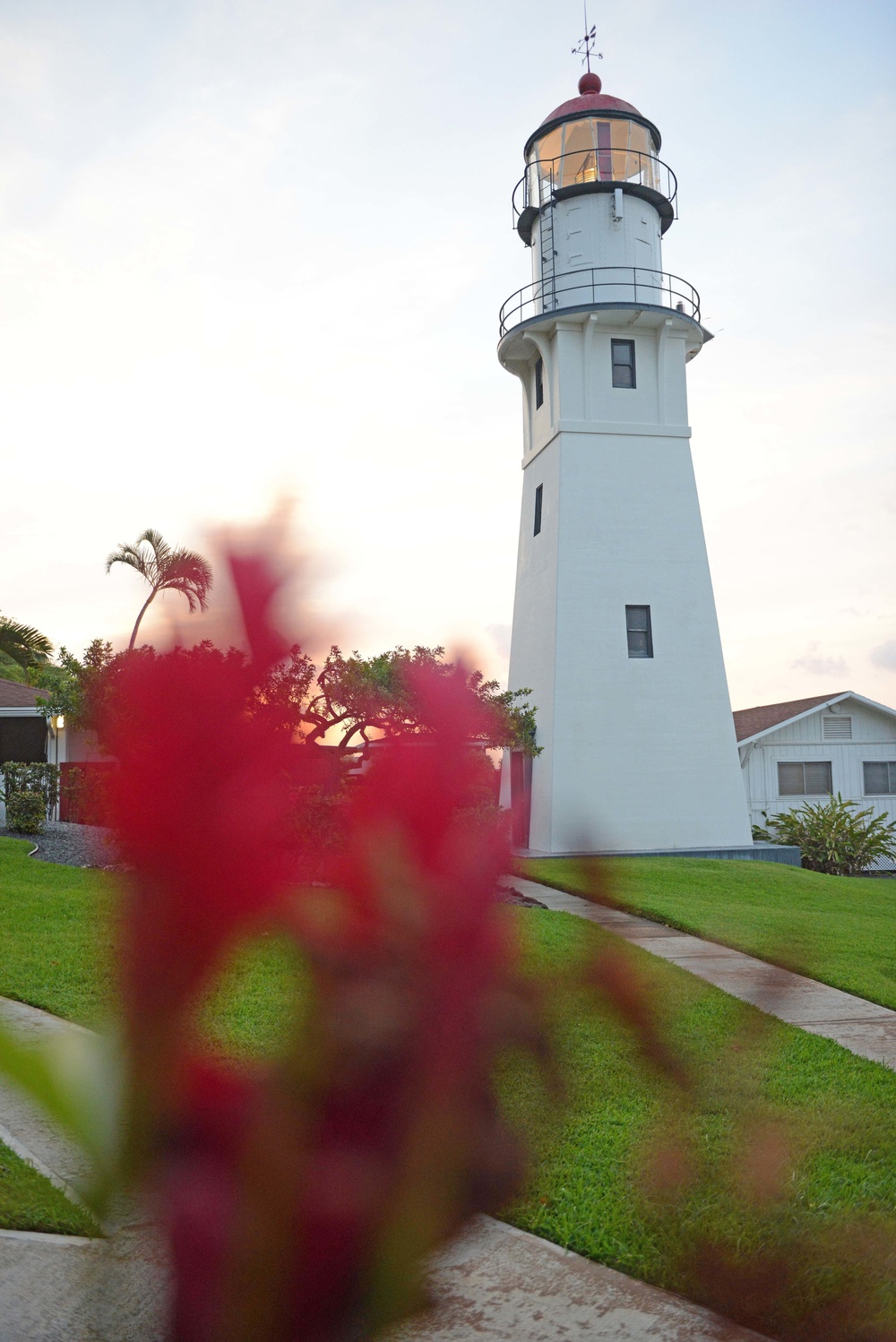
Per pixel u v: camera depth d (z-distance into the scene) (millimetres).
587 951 609
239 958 547
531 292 24031
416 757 587
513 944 596
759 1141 719
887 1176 3305
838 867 23594
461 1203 595
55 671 13898
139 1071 530
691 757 21031
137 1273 552
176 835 527
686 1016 827
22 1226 2957
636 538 21672
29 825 17203
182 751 536
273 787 544
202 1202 546
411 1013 587
